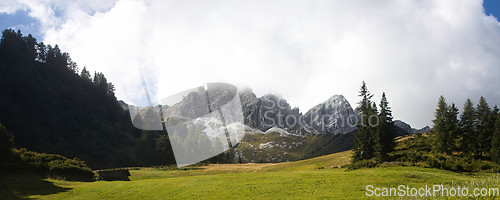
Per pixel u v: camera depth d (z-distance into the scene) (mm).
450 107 74438
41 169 35438
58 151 99812
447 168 45156
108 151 103938
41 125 107062
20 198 25141
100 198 26734
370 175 33469
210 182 32750
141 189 29875
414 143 77500
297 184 30188
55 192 28422
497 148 58469
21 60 132500
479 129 72500
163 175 44188
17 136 96188
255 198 25500
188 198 26312
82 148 103750
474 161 51281
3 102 104250
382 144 61875
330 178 32844
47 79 134375
